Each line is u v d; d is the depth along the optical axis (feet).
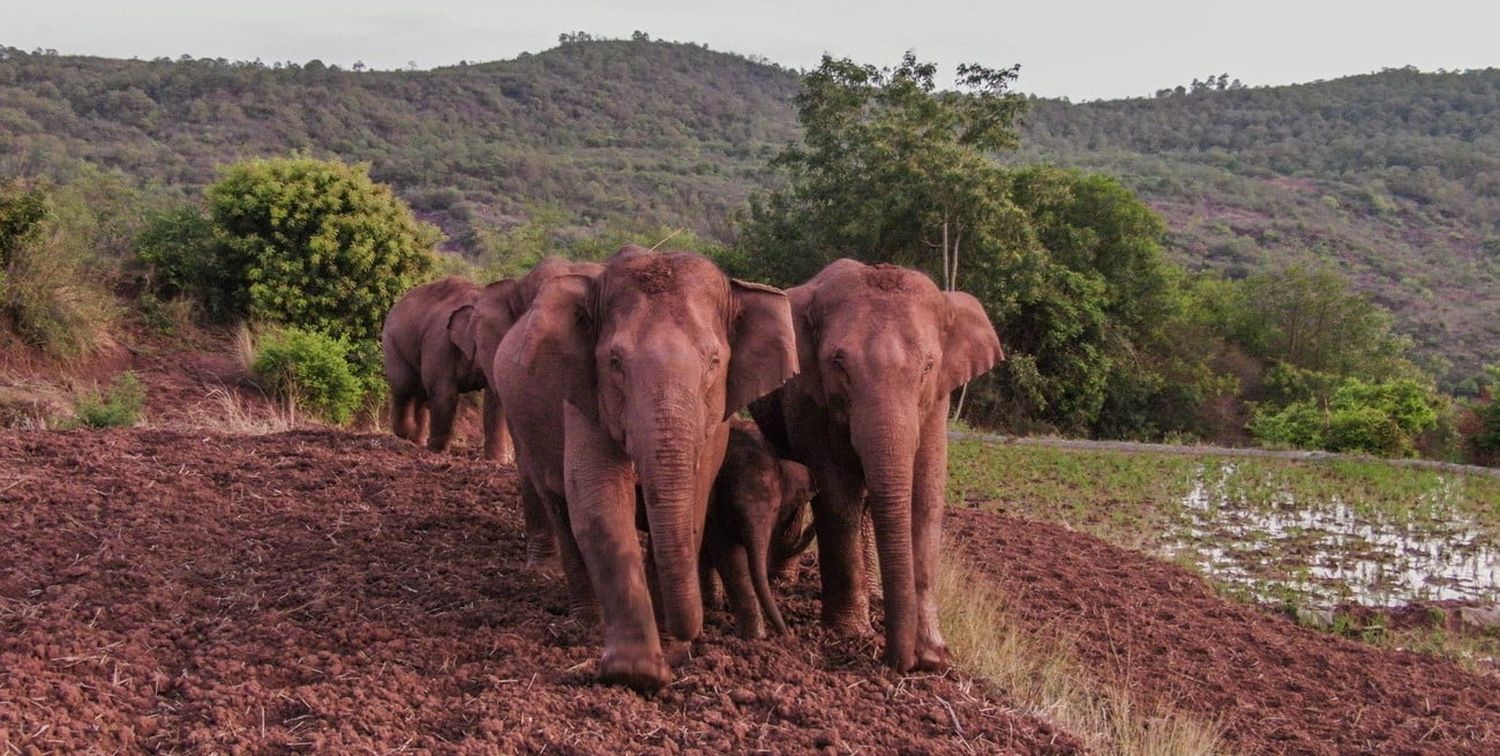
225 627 23.16
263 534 29.14
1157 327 114.42
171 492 31.65
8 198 57.11
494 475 36.81
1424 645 33.76
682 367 20.25
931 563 24.80
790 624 26.76
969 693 23.24
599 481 21.79
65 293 57.98
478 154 249.34
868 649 24.82
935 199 91.71
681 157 311.47
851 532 25.96
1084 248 108.88
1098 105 545.03
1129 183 367.45
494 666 21.85
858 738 20.11
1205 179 389.80
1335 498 56.24
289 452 37.35
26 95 217.77
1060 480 58.34
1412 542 47.52
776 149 343.26
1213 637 32.30
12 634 21.71
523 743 18.54
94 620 22.79
